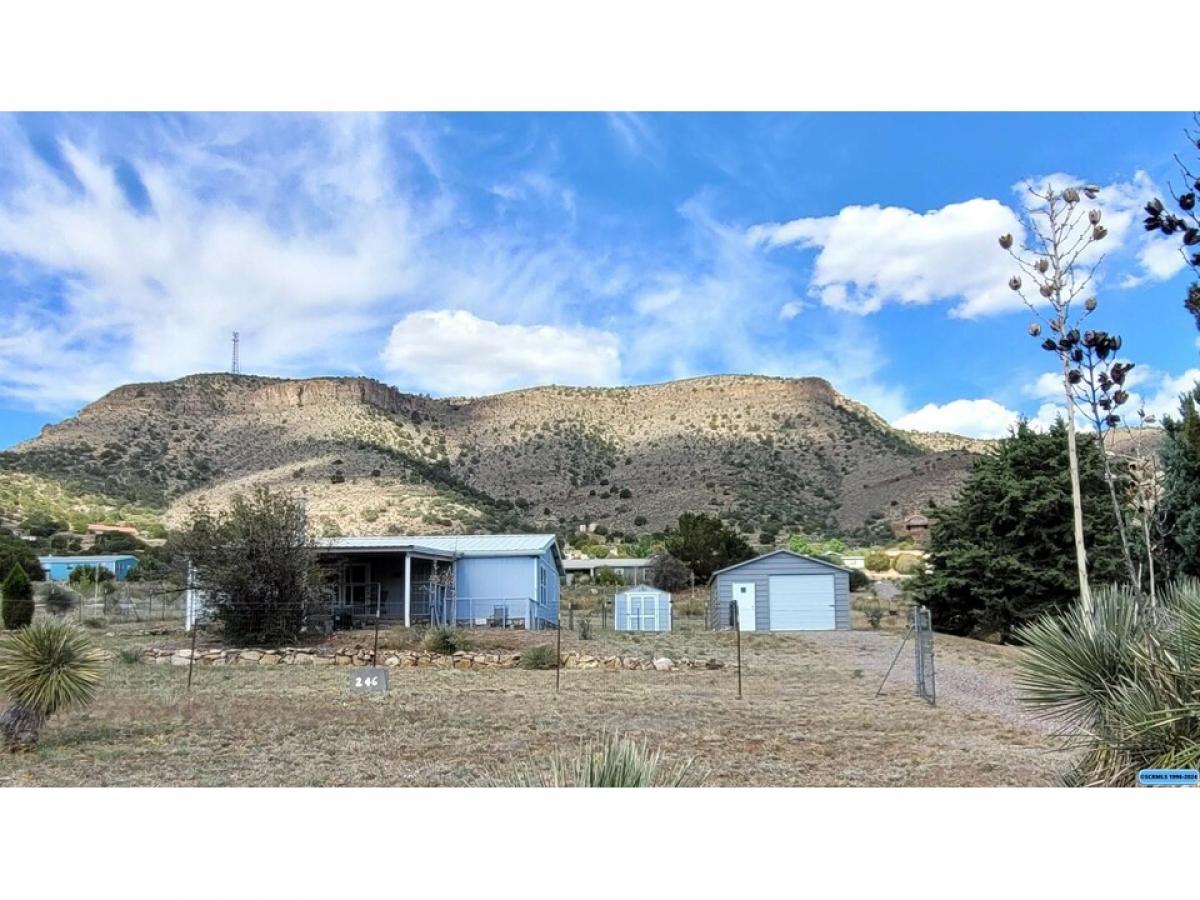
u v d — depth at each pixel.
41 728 10.62
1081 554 6.76
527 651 19.89
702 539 49.06
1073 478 6.77
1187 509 12.65
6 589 28.02
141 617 30.05
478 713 12.37
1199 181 5.45
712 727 11.23
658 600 29.38
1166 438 13.10
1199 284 5.78
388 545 26.42
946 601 25.42
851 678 16.92
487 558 30.03
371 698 14.04
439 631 22.11
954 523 25.64
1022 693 7.89
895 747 9.91
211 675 17.52
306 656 19.97
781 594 30.41
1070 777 6.61
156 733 10.66
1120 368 6.11
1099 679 6.36
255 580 22.64
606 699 14.02
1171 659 5.87
